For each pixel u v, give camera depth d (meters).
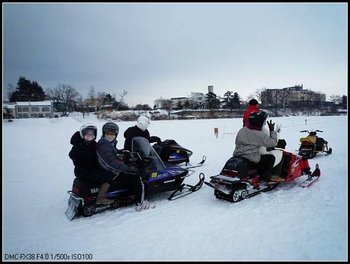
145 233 4.14
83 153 4.66
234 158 5.36
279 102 81.31
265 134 5.29
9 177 7.77
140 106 69.44
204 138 15.86
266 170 5.45
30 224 4.62
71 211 4.80
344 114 67.06
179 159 8.38
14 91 76.25
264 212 4.66
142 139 5.49
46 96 78.81
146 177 5.27
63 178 7.59
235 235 3.94
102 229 4.33
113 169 4.79
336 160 8.59
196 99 92.00
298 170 6.00
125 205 5.22
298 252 3.46
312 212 4.55
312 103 81.19
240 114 59.75
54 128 26.08
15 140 16.75
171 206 5.16
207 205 5.13
